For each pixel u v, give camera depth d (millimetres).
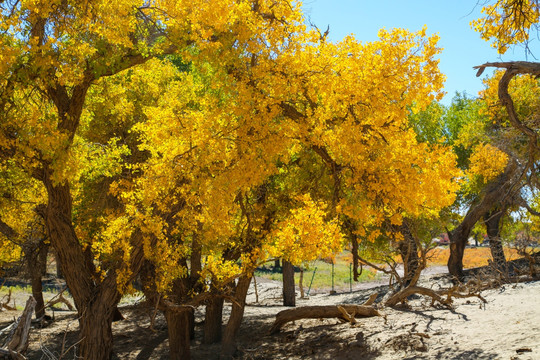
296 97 9312
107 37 8250
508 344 8445
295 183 11906
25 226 11875
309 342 11805
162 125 9133
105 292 9773
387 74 8250
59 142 8031
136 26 9609
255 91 8734
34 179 10477
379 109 8445
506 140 17250
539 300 12016
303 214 9773
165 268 9023
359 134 8430
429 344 9539
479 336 9391
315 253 9664
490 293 14672
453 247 21625
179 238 10867
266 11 8977
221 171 8766
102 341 9594
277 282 33344
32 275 15039
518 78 16125
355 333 11586
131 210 9312
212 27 8375
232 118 9219
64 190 9625
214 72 8938
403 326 11344
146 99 14281
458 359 8164
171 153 8977
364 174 9156
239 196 10734
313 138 8789
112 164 11266
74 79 8422
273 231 10305
